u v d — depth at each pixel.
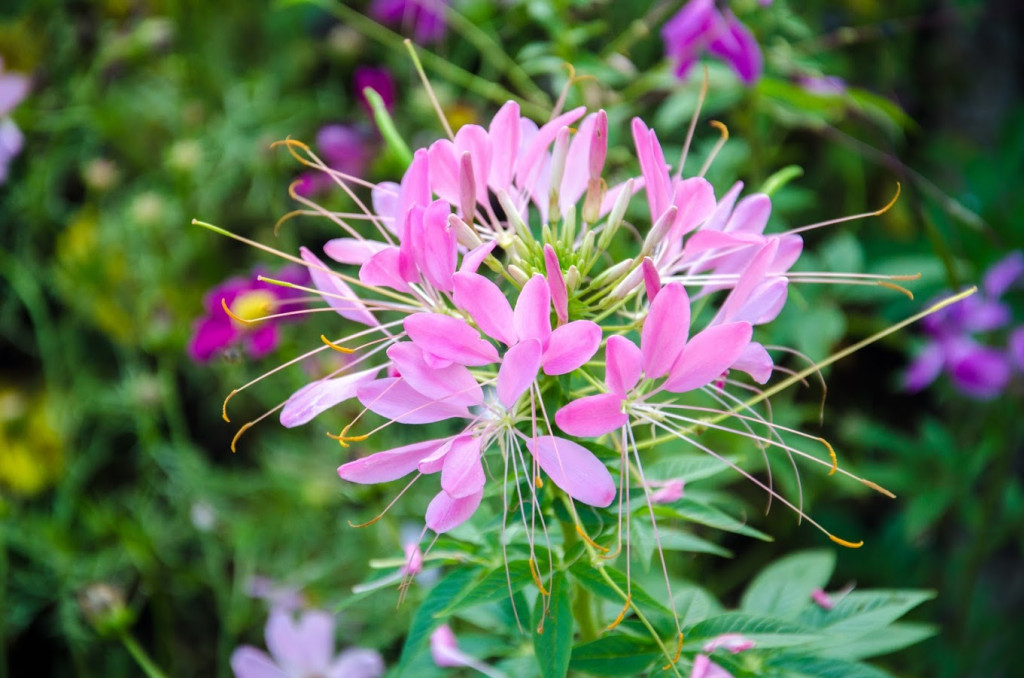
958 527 0.83
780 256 0.41
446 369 0.38
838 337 0.65
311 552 0.75
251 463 0.83
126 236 0.83
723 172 0.65
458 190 0.40
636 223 0.65
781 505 0.76
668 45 0.61
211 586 0.79
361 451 0.63
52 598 0.77
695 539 0.46
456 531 0.44
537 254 0.41
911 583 0.78
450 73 0.66
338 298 0.41
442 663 0.46
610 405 0.38
